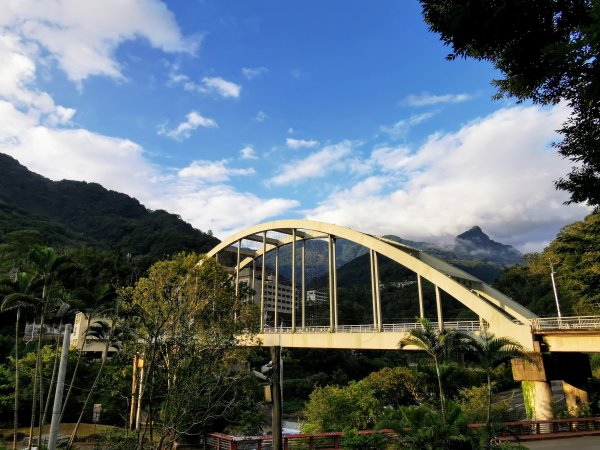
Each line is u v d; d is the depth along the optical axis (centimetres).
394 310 10300
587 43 755
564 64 859
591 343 2759
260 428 2511
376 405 2952
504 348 2297
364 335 4362
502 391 5962
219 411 2175
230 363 2258
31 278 2650
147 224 17938
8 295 2531
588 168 1154
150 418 1434
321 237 6066
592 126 1094
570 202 1209
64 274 2714
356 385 3133
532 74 1140
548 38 1053
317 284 16400
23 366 3844
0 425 3594
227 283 2888
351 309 10069
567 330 2830
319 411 2905
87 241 14712
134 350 1752
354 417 2830
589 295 2983
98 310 2758
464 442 1694
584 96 882
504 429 2028
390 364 7888
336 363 7662
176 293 1678
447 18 1098
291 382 6762
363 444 1978
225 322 2294
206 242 13538
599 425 2816
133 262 1983
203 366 1619
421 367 2098
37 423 3756
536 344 2966
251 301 2948
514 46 1116
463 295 3538
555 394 5622
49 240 12581
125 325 1703
